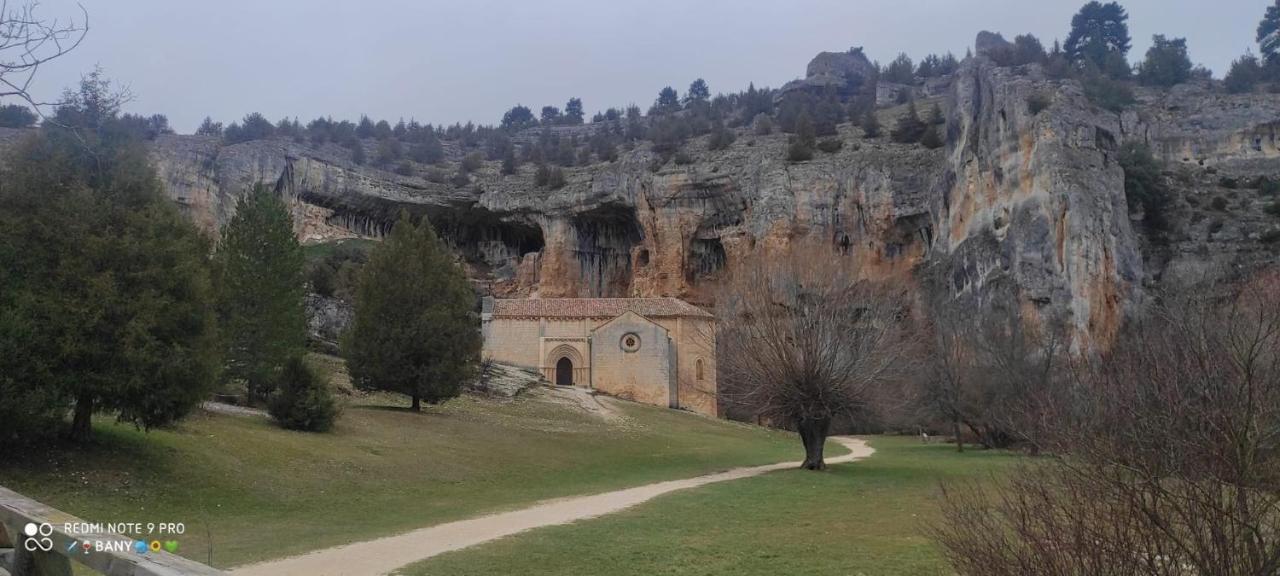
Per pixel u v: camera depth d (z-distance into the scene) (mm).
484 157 135500
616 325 65062
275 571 12352
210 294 21734
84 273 18609
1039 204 66312
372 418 36031
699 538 15875
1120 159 78188
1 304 17859
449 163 131750
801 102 125938
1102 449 6840
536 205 106438
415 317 40938
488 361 59844
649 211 101250
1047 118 68062
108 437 21172
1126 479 6672
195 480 19828
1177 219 77625
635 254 104375
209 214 94188
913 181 89250
